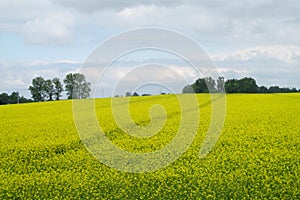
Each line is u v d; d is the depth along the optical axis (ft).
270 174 41.91
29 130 64.18
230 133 60.13
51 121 72.43
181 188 39.04
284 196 36.91
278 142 55.11
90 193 38.73
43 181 42.06
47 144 54.24
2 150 52.42
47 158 50.34
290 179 39.78
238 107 88.12
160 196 37.45
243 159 47.01
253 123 67.72
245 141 55.67
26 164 48.73
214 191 37.78
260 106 90.22
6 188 40.47
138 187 39.22
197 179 40.70
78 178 42.11
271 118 72.38
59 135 59.93
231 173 41.91
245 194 37.04
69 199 37.19
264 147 52.85
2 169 46.88
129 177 41.96
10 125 69.26
